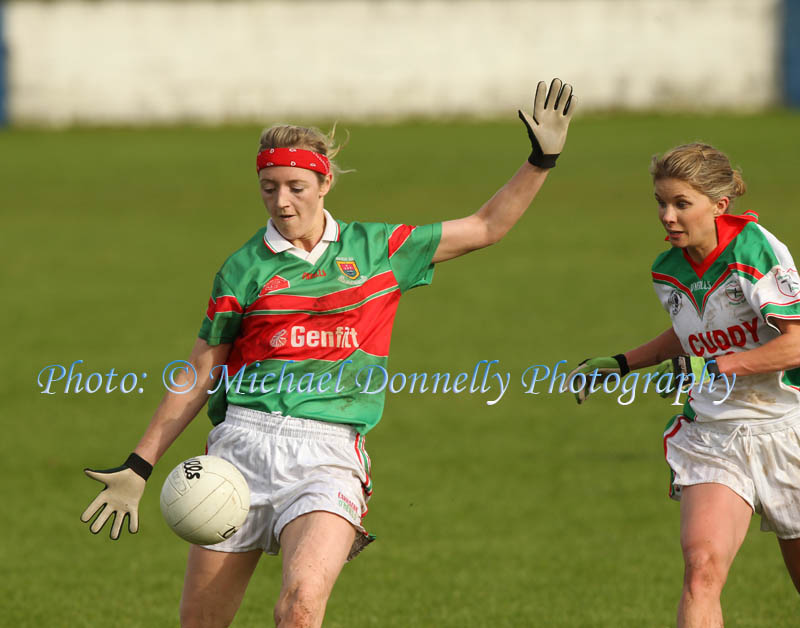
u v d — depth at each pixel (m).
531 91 139.12
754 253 17.58
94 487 33.72
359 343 17.39
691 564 16.53
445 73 139.25
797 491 17.67
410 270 17.88
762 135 116.00
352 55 138.62
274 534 16.81
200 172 106.56
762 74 137.75
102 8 136.38
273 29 138.00
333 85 139.25
